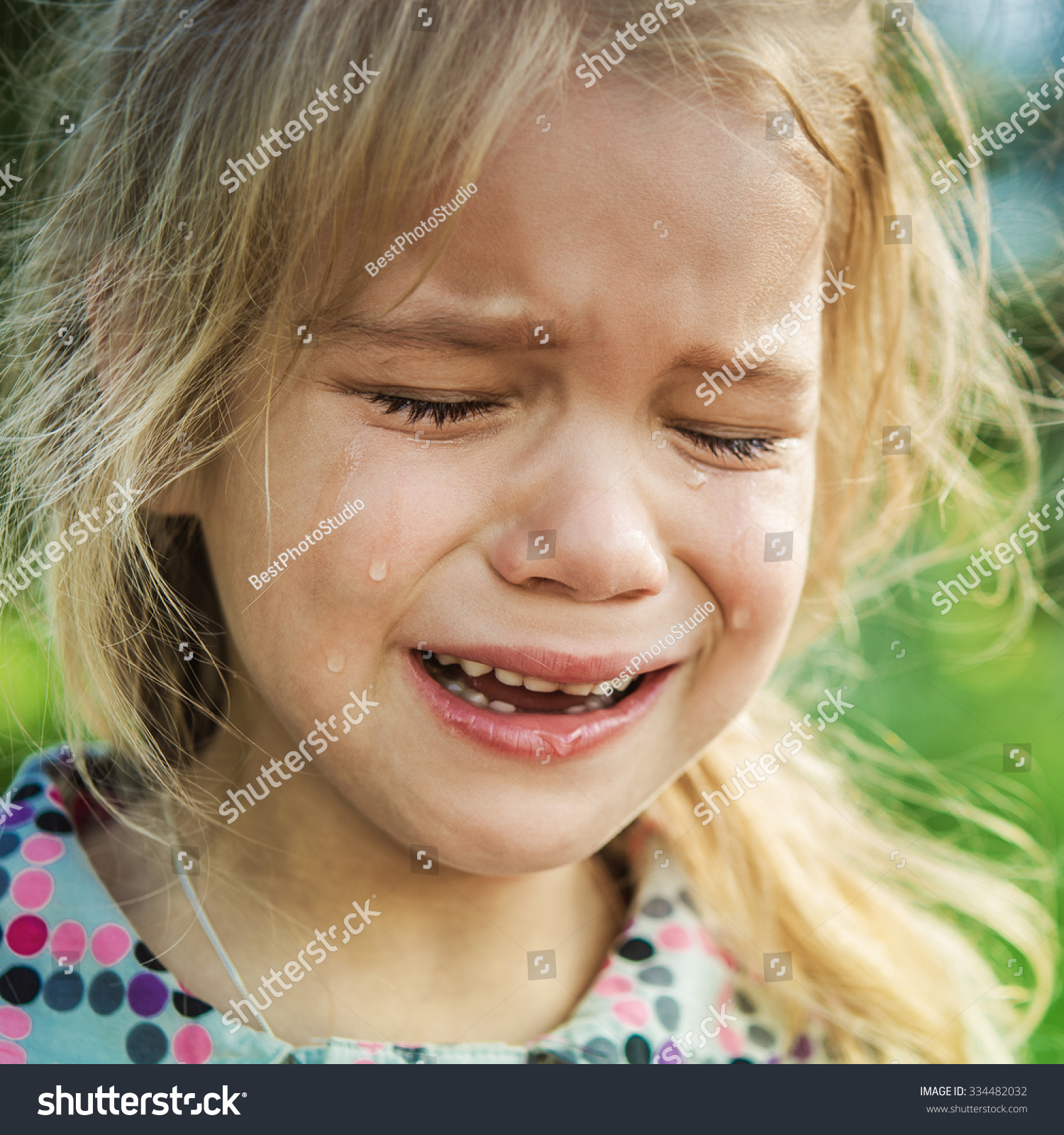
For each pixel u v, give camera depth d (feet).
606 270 3.00
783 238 3.33
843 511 5.20
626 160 2.99
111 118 4.03
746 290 3.22
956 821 7.87
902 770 7.85
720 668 3.77
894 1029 4.96
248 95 3.42
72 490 4.09
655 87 3.02
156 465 3.75
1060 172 6.66
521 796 3.51
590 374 3.10
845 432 5.00
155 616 4.05
